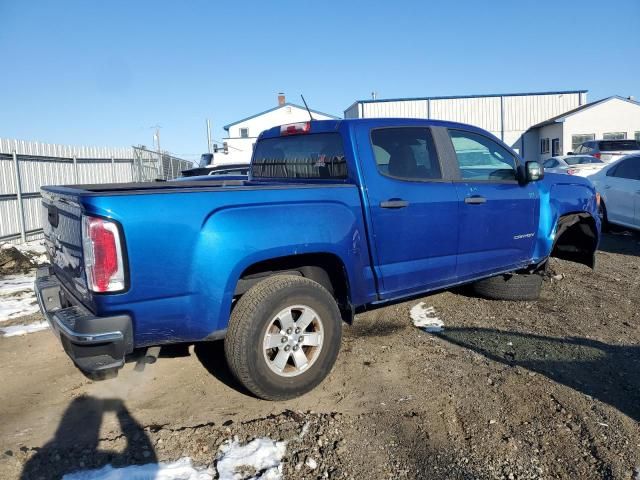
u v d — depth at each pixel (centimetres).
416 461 311
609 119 3428
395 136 455
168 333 326
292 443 324
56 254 387
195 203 328
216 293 331
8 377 421
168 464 301
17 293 702
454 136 501
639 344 481
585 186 642
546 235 575
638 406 368
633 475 297
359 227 412
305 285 368
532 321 537
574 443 326
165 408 367
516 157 556
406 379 407
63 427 343
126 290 304
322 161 454
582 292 642
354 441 328
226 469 297
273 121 4525
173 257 317
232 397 382
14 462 305
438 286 481
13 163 1160
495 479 296
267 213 355
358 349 466
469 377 410
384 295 438
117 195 305
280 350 363
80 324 300
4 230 1130
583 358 446
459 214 480
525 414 358
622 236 1095
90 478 288
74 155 1433
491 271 527
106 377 322
